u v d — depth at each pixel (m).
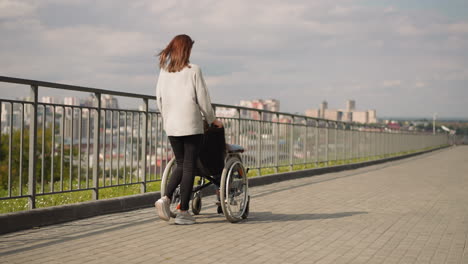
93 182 6.90
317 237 5.46
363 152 21.06
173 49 6.07
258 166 11.62
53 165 6.31
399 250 4.90
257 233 5.62
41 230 5.60
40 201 7.42
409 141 32.97
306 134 14.62
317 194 9.50
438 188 10.97
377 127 23.52
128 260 4.32
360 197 9.12
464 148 52.75
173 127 5.98
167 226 5.94
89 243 4.96
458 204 8.32
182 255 4.54
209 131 6.24
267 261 4.39
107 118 7.12
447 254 4.76
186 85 5.98
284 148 13.06
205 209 7.30
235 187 6.37
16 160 12.30
